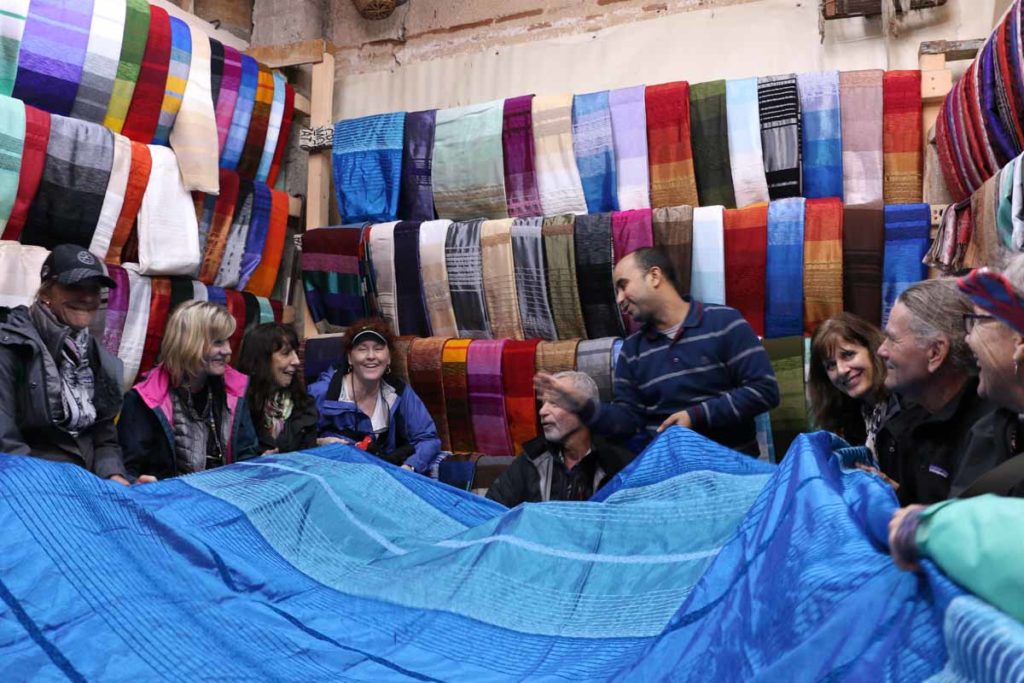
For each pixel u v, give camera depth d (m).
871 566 1.08
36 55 3.79
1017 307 0.98
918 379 1.85
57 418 2.74
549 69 4.96
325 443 3.57
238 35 5.43
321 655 1.64
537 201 4.30
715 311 2.96
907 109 3.82
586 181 4.21
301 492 2.35
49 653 1.52
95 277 2.79
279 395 3.55
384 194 4.56
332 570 2.11
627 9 4.82
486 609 1.87
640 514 2.07
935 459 1.86
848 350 2.52
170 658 1.54
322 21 5.52
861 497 1.32
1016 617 0.83
